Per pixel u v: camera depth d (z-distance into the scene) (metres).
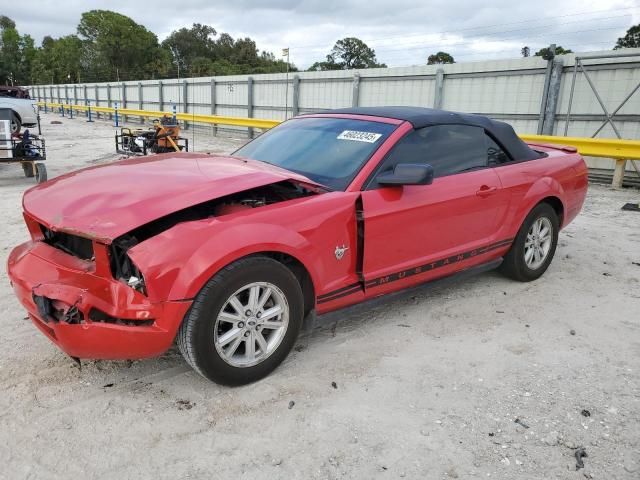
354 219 3.28
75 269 2.77
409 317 3.96
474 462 2.39
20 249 3.27
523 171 4.43
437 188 3.72
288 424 2.65
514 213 4.35
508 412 2.78
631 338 3.68
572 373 3.19
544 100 11.54
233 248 2.67
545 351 3.46
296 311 3.04
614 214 7.71
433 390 2.97
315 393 2.92
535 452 2.47
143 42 97.62
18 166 12.37
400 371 3.17
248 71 73.31
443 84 13.85
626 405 2.86
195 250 2.63
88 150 15.77
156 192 2.92
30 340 3.46
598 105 10.85
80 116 40.03
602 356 3.41
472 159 4.12
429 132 3.84
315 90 18.64
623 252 5.77
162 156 3.92
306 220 3.05
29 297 2.82
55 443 2.47
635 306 4.27
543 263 4.82
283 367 3.19
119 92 35.16
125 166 3.55
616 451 2.48
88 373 3.08
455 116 4.12
